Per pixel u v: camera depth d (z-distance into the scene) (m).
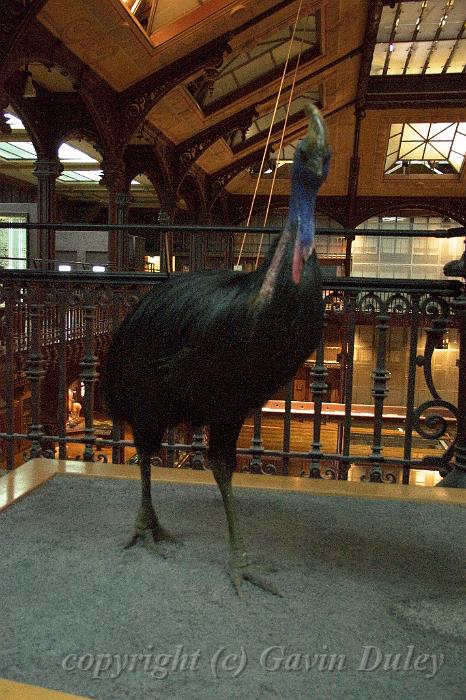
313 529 2.30
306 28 13.26
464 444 3.02
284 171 22.58
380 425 3.12
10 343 3.32
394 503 2.61
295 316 1.61
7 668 1.42
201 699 1.34
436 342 3.09
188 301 1.77
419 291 3.04
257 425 3.16
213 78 11.59
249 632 1.59
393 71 18.81
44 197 12.76
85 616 1.64
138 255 19.55
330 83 16.92
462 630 1.62
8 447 3.33
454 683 1.41
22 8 7.42
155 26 9.95
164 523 2.30
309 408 9.82
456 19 15.41
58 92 12.41
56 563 1.95
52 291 3.28
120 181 12.21
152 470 2.91
